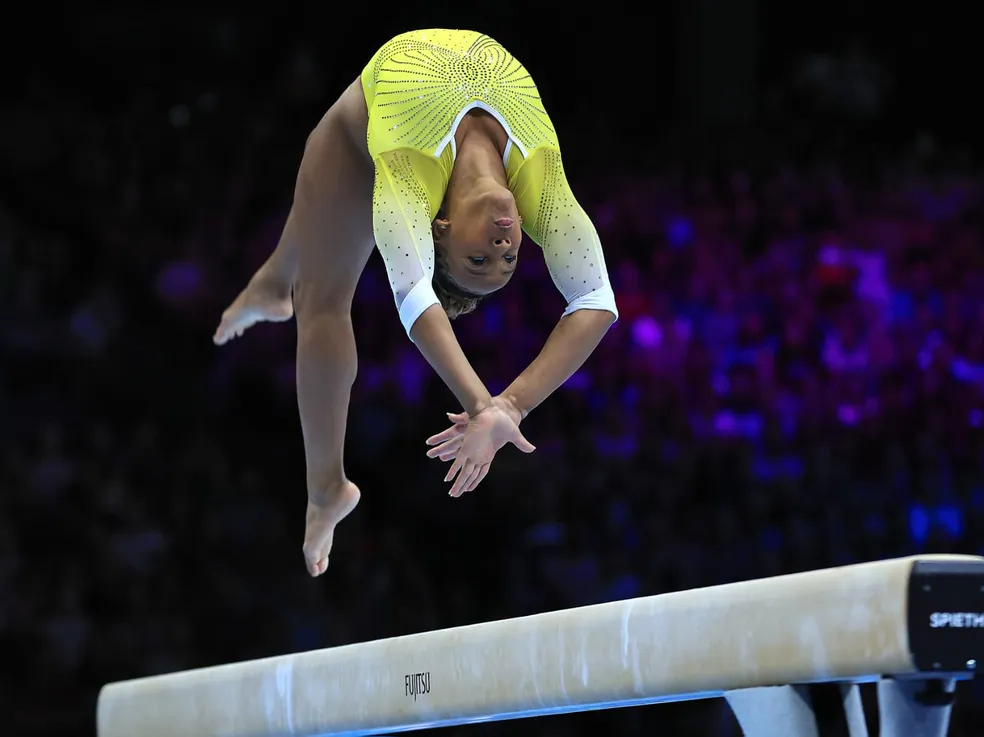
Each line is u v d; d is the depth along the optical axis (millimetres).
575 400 42875
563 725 36719
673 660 11711
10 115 46500
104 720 19547
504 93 14844
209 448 41438
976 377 43656
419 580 39000
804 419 42594
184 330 44094
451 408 42844
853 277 44531
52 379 42312
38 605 36312
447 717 14055
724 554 39281
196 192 45938
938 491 41031
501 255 13906
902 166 48062
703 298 44750
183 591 38031
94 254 44844
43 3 49281
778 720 11109
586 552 38938
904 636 9820
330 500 17641
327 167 16328
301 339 17016
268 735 16484
